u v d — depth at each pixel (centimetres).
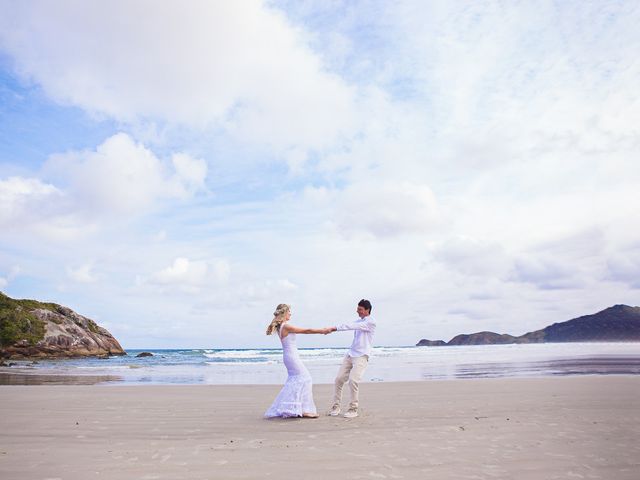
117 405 862
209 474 392
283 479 375
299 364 728
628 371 1673
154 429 613
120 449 492
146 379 1655
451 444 501
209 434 575
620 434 550
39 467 420
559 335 15088
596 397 901
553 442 507
